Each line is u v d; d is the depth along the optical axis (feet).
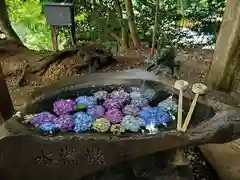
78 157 5.66
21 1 16.16
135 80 7.39
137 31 15.24
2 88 7.30
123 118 6.10
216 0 14.78
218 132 5.69
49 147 5.53
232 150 7.84
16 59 12.50
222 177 7.23
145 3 15.17
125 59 12.33
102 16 15.40
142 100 6.73
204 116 6.20
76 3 14.92
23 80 11.11
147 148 5.60
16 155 5.59
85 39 15.87
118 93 6.89
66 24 12.15
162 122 6.08
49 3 11.77
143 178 6.84
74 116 6.15
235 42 7.18
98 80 7.43
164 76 7.43
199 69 10.25
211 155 7.82
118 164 6.13
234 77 7.64
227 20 7.19
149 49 13.89
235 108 6.14
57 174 5.82
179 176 6.93
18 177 5.81
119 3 14.98
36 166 5.72
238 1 6.84
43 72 11.37
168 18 14.93
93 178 6.71
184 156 7.14
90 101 6.70
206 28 15.02
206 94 6.57
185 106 6.50
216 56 7.67
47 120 6.06
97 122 5.94
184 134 5.62
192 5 14.92
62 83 7.35
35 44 17.33
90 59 11.35
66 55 11.78
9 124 5.85
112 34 15.67
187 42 14.79
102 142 5.51
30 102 6.79
